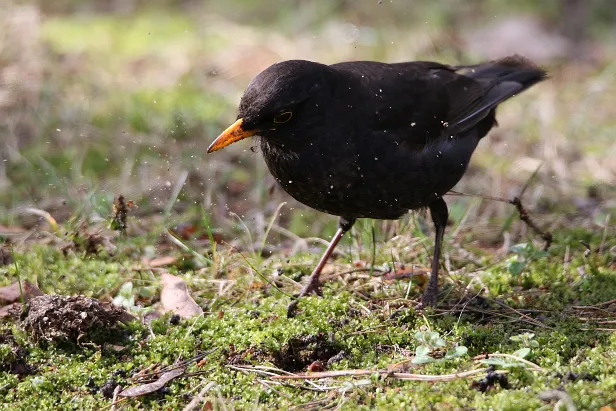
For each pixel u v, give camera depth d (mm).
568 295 9945
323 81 9195
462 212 12438
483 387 7914
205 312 9820
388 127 9602
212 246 10867
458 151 10297
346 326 9258
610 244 11422
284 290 10500
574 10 19812
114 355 8828
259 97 8969
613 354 8375
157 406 8047
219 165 13977
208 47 18656
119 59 18000
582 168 14312
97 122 15289
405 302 9922
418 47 18188
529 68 11688
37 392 8234
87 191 12961
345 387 8047
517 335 8766
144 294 10195
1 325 9234
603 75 17125
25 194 13094
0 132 14711
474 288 10266
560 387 7723
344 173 9422
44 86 15844
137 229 12047
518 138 15359
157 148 14414
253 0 21078
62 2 21312
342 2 20391
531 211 12828
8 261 10977
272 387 8234
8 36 17453
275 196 13328
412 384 8023
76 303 9070
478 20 19641
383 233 11820
